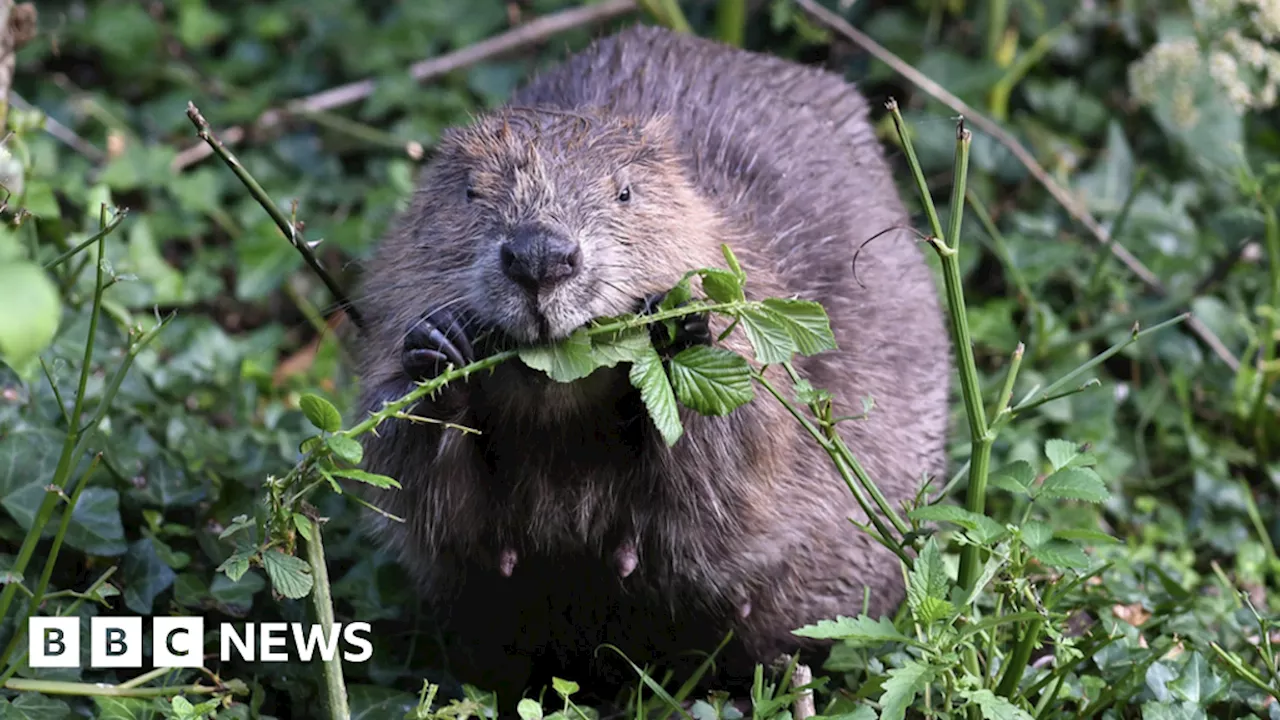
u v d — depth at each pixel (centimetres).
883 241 841
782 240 784
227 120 1240
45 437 735
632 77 862
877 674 682
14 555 719
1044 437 1001
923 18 1263
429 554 707
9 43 842
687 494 686
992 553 611
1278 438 1007
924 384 839
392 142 1231
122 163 1138
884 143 1191
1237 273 1108
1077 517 900
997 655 673
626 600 720
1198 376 1046
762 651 756
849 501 757
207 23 1323
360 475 576
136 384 858
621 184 670
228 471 821
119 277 618
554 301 618
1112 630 711
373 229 1125
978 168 1172
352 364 991
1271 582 891
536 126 697
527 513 691
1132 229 1151
